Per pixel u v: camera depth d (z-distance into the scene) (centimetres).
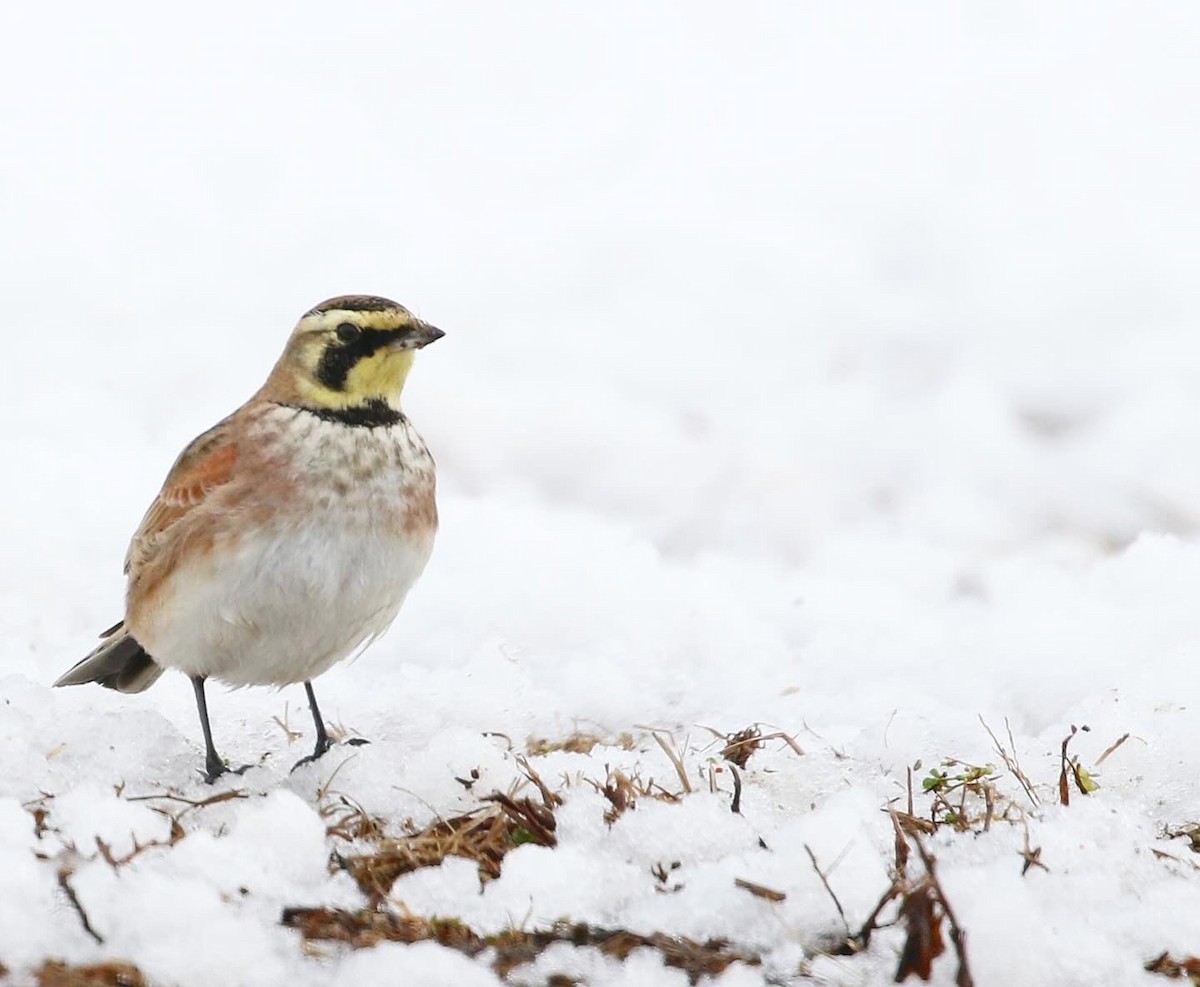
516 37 3572
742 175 3116
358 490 1153
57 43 3462
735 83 3466
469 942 883
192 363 2392
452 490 2184
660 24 3672
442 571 1775
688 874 938
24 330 2469
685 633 1614
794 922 890
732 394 2416
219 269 2720
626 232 2862
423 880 934
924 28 3666
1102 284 2652
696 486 2206
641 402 2384
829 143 3206
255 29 3603
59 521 1850
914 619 1742
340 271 2738
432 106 3328
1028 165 3073
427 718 1332
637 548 1839
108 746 1087
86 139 3106
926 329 2578
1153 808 1111
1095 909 912
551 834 1002
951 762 1153
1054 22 3653
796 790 1116
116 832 930
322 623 1160
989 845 976
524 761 1102
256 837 937
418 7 3678
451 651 1575
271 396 1173
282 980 830
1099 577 1783
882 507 2152
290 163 3081
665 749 1107
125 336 2480
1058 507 2116
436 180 3073
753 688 1474
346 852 976
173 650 1176
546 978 852
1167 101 3297
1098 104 3306
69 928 838
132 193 2923
